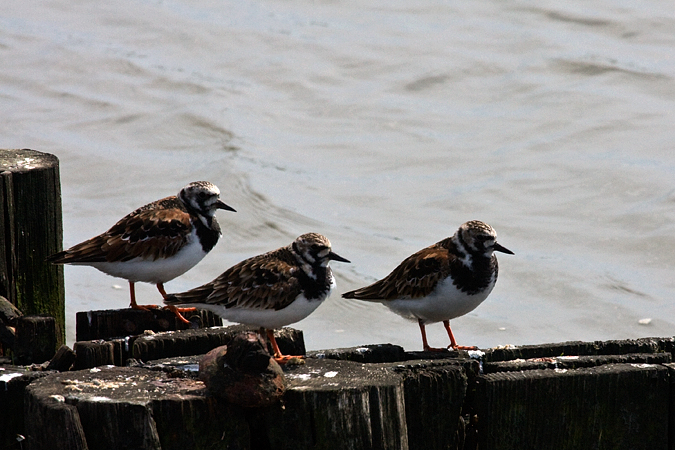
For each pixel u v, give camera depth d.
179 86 21.88
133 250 9.29
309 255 7.93
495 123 19.89
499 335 12.75
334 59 23.27
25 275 8.95
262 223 15.96
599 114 19.77
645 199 16.38
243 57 23.52
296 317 8.01
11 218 8.74
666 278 14.13
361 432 6.07
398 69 22.70
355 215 16.30
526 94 21.03
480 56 23.00
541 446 6.91
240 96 21.33
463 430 7.05
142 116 20.30
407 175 17.88
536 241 15.33
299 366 6.64
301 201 16.77
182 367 6.57
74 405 5.81
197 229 9.60
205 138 19.30
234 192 16.92
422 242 15.30
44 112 20.55
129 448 5.77
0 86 21.94
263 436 6.12
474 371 7.12
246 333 6.02
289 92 21.75
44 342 7.74
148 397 5.89
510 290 14.05
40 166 9.02
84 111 20.64
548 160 18.02
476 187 17.27
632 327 12.87
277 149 18.91
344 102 21.11
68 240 14.75
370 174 18.02
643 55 22.45
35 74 22.58
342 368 6.58
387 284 9.59
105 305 13.12
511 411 6.83
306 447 6.08
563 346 7.77
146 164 18.08
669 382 7.03
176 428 5.86
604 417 6.98
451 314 9.51
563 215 16.11
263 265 7.87
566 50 22.91
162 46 24.36
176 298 7.99
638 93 20.64
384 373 6.46
